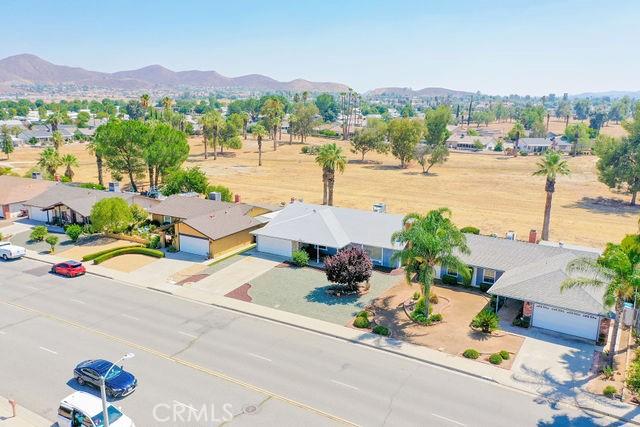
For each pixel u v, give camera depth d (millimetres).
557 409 28547
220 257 55656
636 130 91750
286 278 49500
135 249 57312
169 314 41062
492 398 29562
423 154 129875
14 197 72688
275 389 30047
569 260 42750
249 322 39750
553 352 35250
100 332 37531
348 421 27031
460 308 42969
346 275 43875
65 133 199375
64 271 49938
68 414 25750
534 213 83938
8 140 143875
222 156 155375
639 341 35594
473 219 78625
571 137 181125
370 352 35062
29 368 32188
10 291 45688
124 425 25234
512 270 44375
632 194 93375
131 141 85000
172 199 68562
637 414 28078
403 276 50469
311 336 37438
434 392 30078
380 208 62500
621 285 30547
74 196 72000
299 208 60562
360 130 154250
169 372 31859
